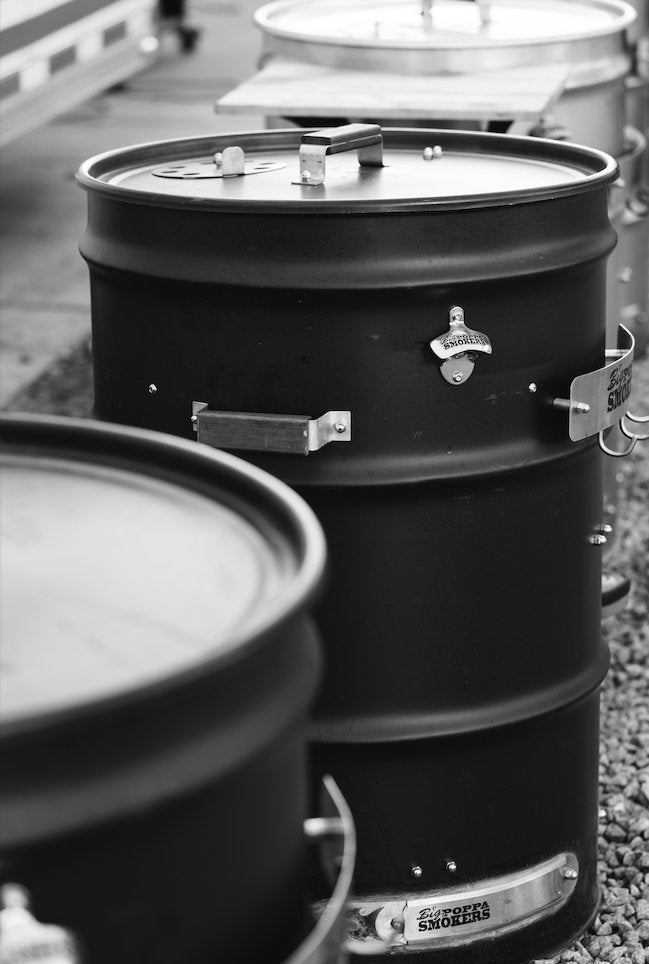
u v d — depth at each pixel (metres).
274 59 3.32
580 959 2.25
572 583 2.05
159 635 1.07
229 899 1.07
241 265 1.83
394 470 1.87
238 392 1.89
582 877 2.21
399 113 2.79
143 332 1.94
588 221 1.94
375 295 1.80
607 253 1.98
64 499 1.29
